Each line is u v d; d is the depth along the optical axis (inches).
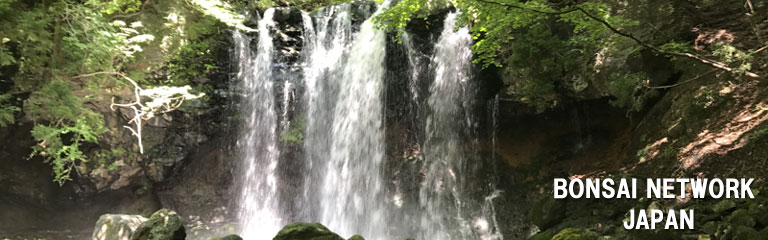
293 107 595.2
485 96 534.6
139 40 419.8
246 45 564.7
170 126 535.5
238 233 567.8
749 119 335.3
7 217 513.3
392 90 578.6
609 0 421.1
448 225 534.3
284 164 600.7
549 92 473.7
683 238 269.4
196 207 573.3
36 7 401.7
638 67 408.8
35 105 438.3
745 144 320.2
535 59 462.6
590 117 489.1
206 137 560.1
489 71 522.3
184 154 555.8
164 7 480.7
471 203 533.6
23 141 506.6
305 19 601.9
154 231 257.0
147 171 542.3
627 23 350.9
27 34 390.0
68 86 425.1
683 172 343.6
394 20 405.7
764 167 300.4
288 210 594.6
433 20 544.7
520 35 462.0
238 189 582.9
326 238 261.4
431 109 569.6
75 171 524.4
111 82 465.7
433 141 573.3
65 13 416.2
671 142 378.3
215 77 550.0
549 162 509.0
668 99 407.5
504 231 493.7
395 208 565.9
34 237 495.5
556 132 516.1
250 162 580.7
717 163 327.3
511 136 539.5
